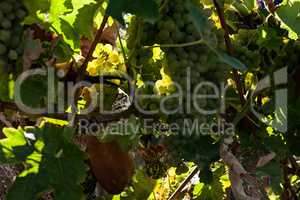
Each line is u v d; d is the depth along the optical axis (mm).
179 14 1401
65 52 1442
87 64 1454
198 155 1468
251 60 1523
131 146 1496
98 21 1537
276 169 1516
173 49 1409
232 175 1481
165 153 1594
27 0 1357
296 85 1547
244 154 1546
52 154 1423
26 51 1352
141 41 1432
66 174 1419
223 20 1464
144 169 1683
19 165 1582
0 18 1331
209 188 1854
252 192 1518
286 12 1511
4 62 1351
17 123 1540
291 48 1542
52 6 1423
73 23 1457
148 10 1335
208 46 1397
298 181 1782
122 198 1740
